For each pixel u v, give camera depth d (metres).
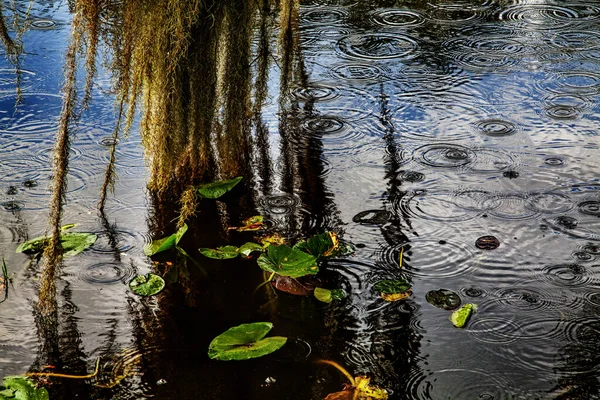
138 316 2.02
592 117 3.05
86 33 2.24
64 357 1.87
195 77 2.39
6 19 3.93
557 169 2.70
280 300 2.08
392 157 2.81
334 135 2.97
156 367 1.84
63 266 2.21
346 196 2.57
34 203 2.53
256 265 2.24
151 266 2.23
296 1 3.42
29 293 2.10
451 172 2.70
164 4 2.19
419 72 3.50
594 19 4.06
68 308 2.04
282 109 3.02
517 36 3.87
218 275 2.19
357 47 3.78
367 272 2.18
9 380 1.76
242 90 2.62
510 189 2.59
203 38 2.35
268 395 1.74
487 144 2.88
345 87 3.36
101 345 1.91
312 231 2.38
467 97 3.26
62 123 2.12
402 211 2.48
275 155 2.83
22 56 3.56
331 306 2.05
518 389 1.75
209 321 2.00
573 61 3.56
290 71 3.03
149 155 2.54
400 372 1.80
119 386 1.78
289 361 1.85
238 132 2.70
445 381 1.77
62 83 3.33
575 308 2.02
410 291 2.10
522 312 2.01
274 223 2.43
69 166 2.74
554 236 2.32
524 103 3.19
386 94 3.29
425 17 4.15
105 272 2.20
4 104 3.15
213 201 2.55
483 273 2.17
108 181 2.46
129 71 2.33
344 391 1.74
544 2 4.33
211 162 2.79
